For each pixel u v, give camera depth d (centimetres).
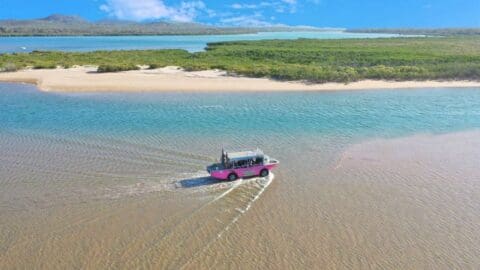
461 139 3356
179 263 1700
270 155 2941
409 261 1730
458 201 2261
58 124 3728
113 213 2095
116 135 3391
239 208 2161
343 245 1839
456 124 3819
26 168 2670
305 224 2011
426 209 2170
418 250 1808
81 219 2039
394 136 3428
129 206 2164
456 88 5675
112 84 5641
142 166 2702
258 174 2544
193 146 3116
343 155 2952
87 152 2967
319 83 5831
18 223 2008
